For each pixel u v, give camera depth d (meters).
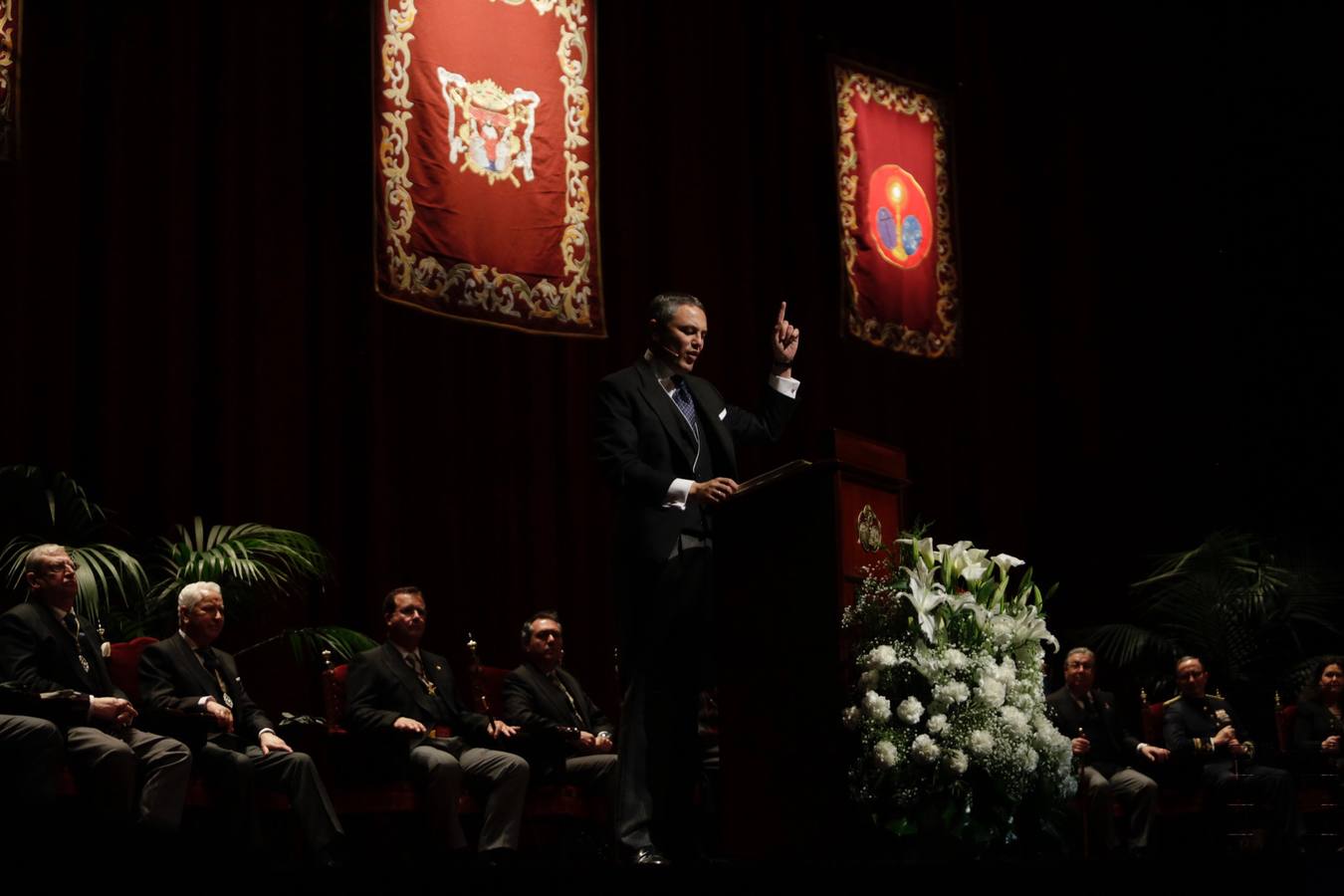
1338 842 9.97
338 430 9.73
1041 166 13.82
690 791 4.67
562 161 10.15
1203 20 13.70
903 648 4.54
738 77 12.29
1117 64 13.98
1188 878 4.30
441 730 7.57
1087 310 13.63
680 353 4.90
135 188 9.21
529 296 9.85
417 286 9.35
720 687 4.78
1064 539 13.30
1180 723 10.09
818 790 4.48
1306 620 11.91
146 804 6.06
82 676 6.48
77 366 8.93
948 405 13.02
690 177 11.84
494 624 10.20
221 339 9.31
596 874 3.67
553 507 10.58
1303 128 13.18
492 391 10.50
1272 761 10.35
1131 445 13.45
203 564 7.53
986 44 13.73
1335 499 12.70
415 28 9.57
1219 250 13.48
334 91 10.05
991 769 4.48
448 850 6.91
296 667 8.95
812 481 4.62
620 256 11.36
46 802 5.72
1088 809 9.27
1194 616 11.57
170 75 9.37
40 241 8.75
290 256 9.68
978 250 13.38
